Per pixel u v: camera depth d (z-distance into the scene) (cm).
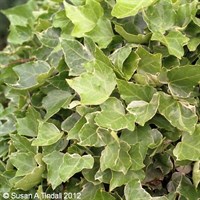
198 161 56
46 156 60
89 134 57
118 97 59
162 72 58
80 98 60
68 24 67
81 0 67
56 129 62
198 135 56
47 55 70
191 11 60
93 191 59
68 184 62
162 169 59
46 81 65
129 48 59
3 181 66
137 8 57
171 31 59
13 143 64
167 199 56
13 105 71
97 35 62
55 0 72
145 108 57
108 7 66
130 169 57
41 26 73
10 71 73
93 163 57
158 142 57
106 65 58
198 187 58
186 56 62
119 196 58
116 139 56
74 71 61
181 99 58
